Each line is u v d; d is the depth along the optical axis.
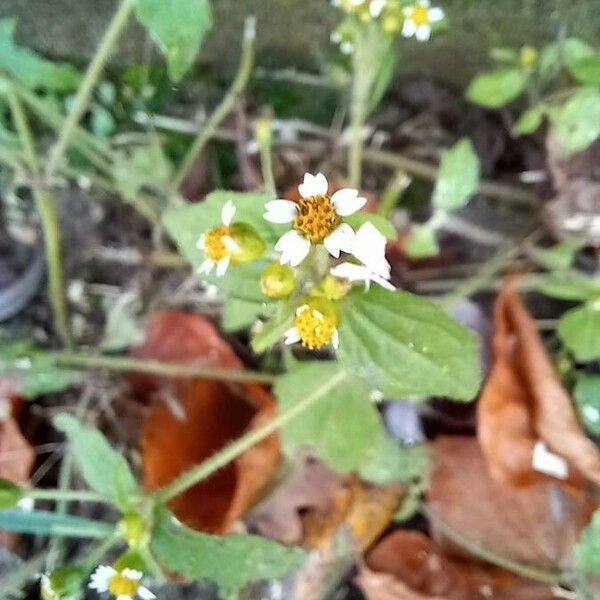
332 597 0.09
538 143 0.10
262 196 0.07
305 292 0.07
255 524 0.09
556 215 0.10
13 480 0.09
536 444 0.09
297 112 0.11
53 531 0.08
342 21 0.10
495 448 0.09
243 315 0.08
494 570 0.09
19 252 0.10
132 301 0.10
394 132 0.11
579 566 0.08
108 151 0.10
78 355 0.09
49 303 0.10
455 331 0.07
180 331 0.10
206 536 0.07
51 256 0.09
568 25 0.10
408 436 0.09
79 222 0.10
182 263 0.10
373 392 0.08
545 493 0.09
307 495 0.09
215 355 0.09
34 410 0.10
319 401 0.08
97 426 0.10
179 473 0.09
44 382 0.09
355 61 0.09
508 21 0.10
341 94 0.11
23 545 0.09
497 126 0.11
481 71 0.10
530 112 0.09
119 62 0.11
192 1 0.07
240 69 0.11
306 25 0.10
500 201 0.10
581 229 0.10
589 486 0.09
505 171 0.11
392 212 0.10
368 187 0.10
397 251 0.10
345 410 0.08
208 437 0.09
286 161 0.10
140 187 0.10
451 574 0.09
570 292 0.09
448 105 0.11
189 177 0.10
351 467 0.08
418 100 0.11
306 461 0.09
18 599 0.09
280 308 0.06
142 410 0.10
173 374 0.09
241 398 0.09
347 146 0.10
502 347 0.09
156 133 0.11
